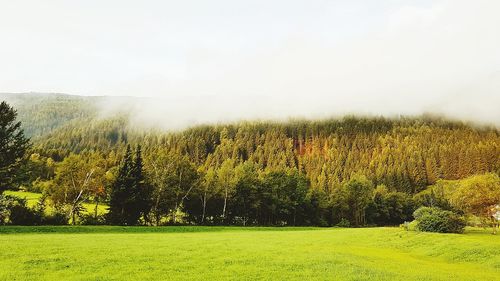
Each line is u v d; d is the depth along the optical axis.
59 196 86.19
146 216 88.06
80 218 78.62
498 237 53.78
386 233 54.94
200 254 32.12
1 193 66.25
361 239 51.56
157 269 25.38
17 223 63.62
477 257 39.28
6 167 66.00
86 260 26.92
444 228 55.78
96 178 90.56
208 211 109.12
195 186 105.12
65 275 22.67
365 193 145.62
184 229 75.88
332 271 27.31
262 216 123.56
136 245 35.97
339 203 144.25
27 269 23.67
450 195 101.94
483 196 72.69
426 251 43.72
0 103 67.19
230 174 117.88
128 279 22.31
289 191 129.50
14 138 67.75
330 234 59.00
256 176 125.94
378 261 34.00
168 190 94.19
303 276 25.28
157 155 105.25
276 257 32.38
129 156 86.38
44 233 53.81
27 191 112.31
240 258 30.97
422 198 163.62
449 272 30.50
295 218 130.50
